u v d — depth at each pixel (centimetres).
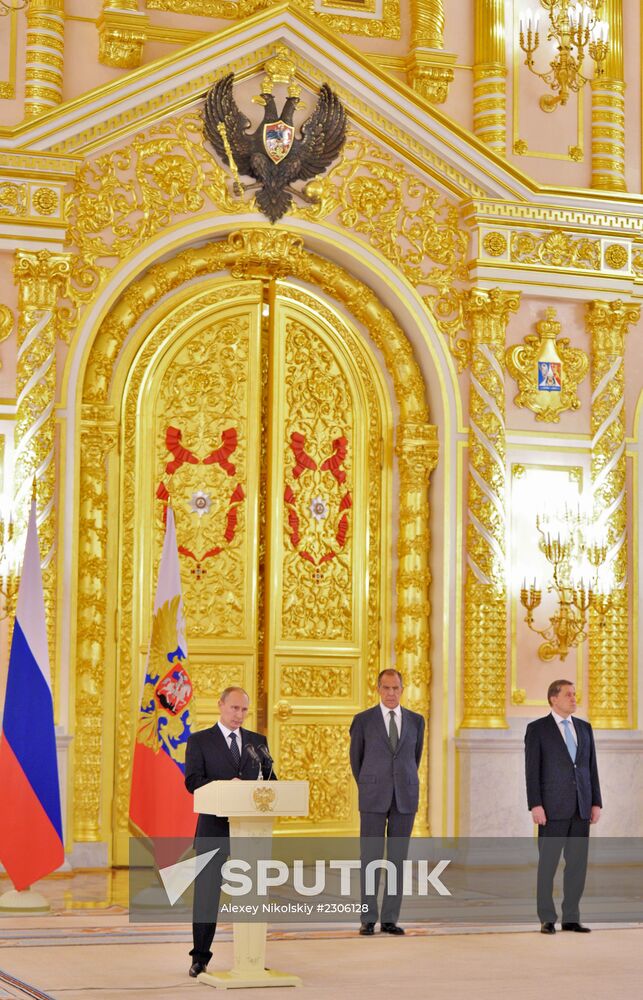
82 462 1644
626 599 1816
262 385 1744
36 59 1644
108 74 1686
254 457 1733
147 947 1130
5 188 1606
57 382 1625
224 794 991
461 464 1770
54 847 1376
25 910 1327
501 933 1229
